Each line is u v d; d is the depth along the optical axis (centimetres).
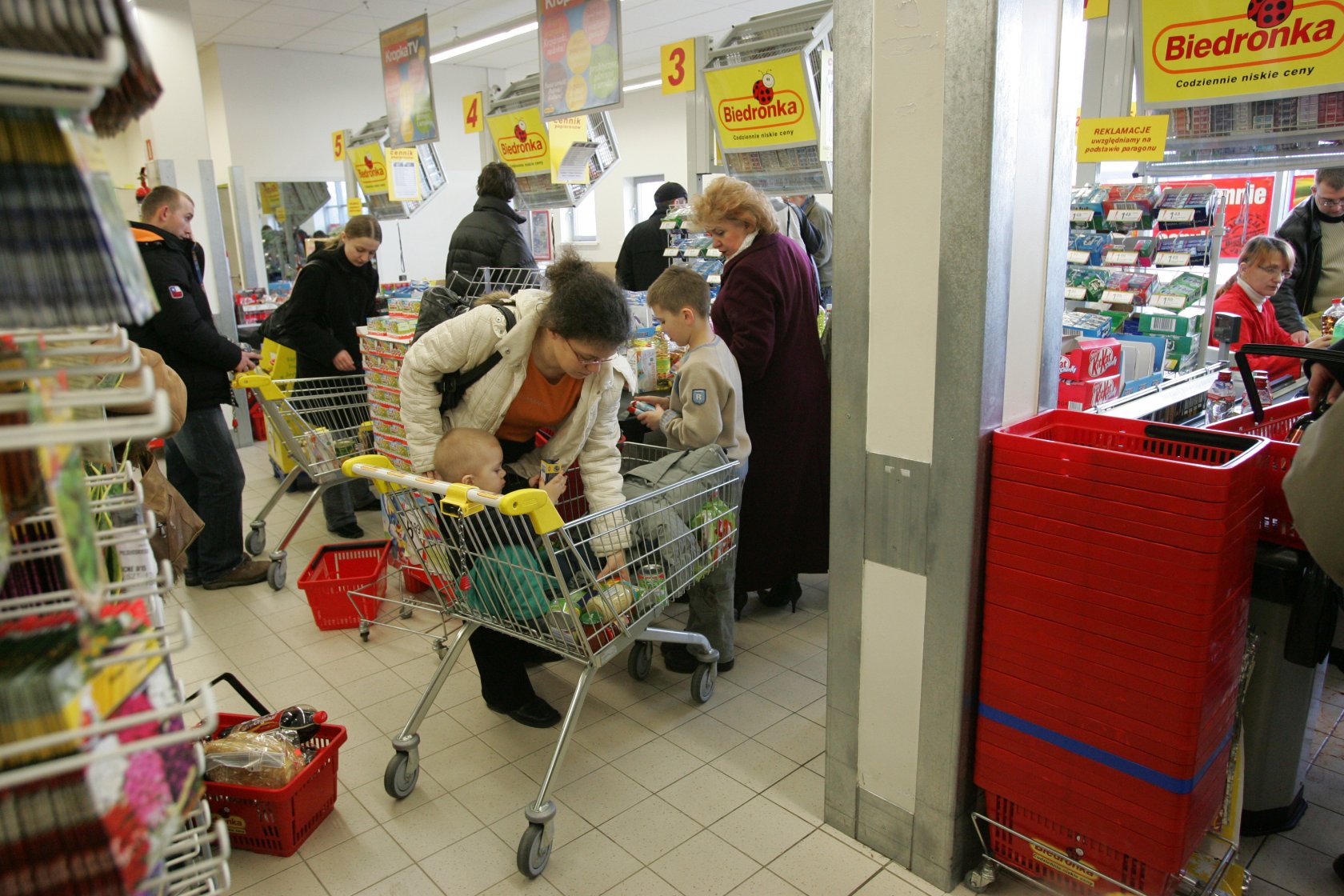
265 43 968
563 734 196
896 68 161
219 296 606
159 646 67
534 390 221
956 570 171
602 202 1298
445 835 205
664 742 243
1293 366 334
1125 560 151
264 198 1013
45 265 51
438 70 1151
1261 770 195
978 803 188
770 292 292
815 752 237
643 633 224
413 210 687
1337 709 258
